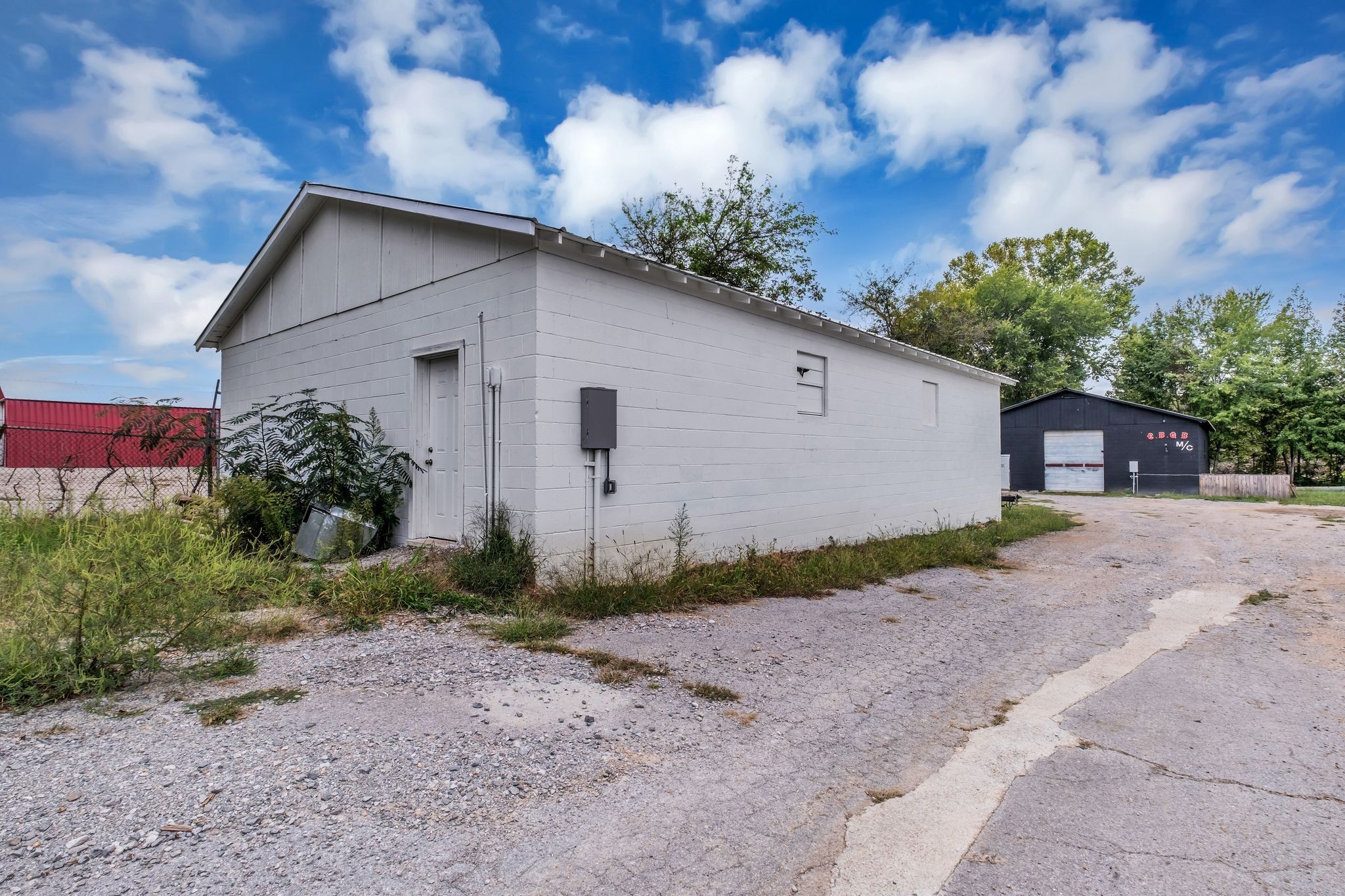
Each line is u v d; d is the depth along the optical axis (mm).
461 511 6855
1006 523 13906
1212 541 11805
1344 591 7379
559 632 4883
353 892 1891
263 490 7012
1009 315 38000
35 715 3098
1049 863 2215
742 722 3381
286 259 9727
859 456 10391
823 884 2064
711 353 7758
